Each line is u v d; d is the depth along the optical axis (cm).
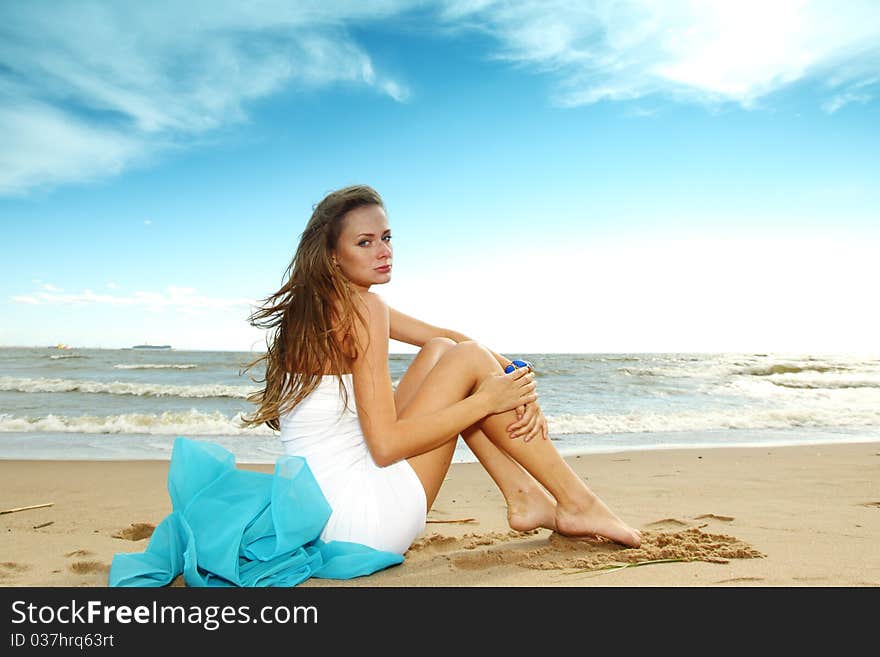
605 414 1066
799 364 2303
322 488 229
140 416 974
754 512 349
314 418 231
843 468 537
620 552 249
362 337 226
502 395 243
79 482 512
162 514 387
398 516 232
